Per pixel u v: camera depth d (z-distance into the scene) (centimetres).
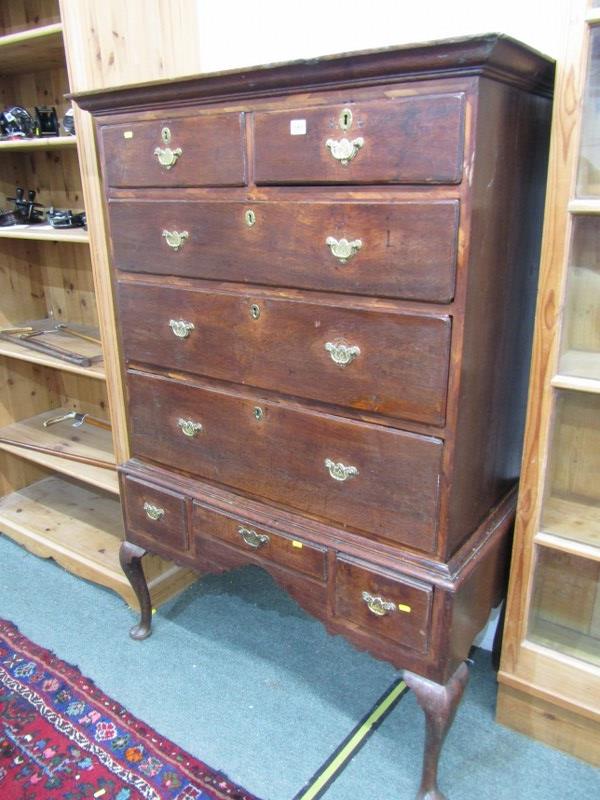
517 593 142
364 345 117
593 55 110
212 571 158
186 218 136
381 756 149
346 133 109
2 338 221
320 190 115
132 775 143
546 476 135
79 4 152
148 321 152
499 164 107
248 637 189
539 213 129
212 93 123
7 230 198
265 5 171
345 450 125
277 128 116
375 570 125
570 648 143
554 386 127
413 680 127
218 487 153
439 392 111
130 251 150
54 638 188
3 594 210
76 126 160
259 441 140
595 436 141
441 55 95
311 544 134
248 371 136
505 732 154
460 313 106
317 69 106
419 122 101
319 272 119
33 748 151
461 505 121
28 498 254
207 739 153
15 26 212
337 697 167
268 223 123
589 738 144
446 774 143
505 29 140
